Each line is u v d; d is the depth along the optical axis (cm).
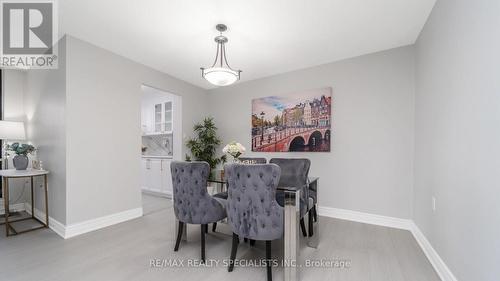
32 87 329
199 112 463
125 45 287
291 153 371
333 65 338
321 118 343
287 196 177
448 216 175
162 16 226
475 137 138
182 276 181
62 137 261
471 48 143
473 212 140
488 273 124
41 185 304
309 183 238
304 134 358
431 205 212
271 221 172
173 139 439
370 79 309
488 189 124
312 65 352
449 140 175
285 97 379
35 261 202
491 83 122
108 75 300
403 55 287
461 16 156
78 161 266
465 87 150
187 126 437
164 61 339
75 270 188
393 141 292
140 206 337
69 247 230
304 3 205
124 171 316
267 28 248
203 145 435
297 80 369
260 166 170
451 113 171
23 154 293
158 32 256
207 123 440
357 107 317
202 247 204
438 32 198
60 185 264
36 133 319
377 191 302
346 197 323
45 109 296
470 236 143
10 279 175
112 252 221
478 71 135
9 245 234
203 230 207
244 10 216
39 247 230
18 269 189
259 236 174
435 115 204
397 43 281
